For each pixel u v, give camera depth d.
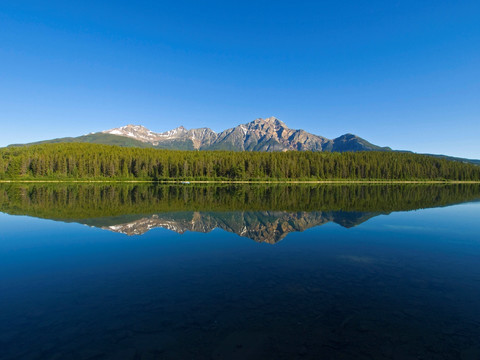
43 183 113.94
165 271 15.39
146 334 9.24
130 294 12.35
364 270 15.67
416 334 9.39
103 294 12.36
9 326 9.76
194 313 10.62
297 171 147.88
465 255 18.78
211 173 146.88
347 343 8.83
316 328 9.66
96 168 134.38
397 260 17.62
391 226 28.59
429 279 14.41
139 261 17.20
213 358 8.05
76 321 10.07
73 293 12.47
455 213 38.22
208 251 19.45
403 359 8.11
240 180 141.75
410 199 58.19
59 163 129.25
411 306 11.38
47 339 8.99
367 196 64.44
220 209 40.41
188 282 13.76
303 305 11.34
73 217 32.62
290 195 67.00
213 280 14.05
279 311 10.80
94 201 49.28
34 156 128.62
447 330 9.66
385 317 10.46
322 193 73.81
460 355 8.30
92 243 21.58
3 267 16.05
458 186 126.12
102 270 15.55
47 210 37.84
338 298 12.02
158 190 83.38
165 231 25.86
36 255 18.39
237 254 18.72
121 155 151.25
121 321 10.08
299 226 28.45
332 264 16.72
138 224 28.89
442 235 24.70
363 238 23.45
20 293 12.51
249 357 8.10
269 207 43.00
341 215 35.47
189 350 8.42
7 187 86.06
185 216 34.03
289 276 14.65
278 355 8.20
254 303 11.46
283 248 20.28
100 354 8.23
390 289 13.06
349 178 154.38
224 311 10.80
